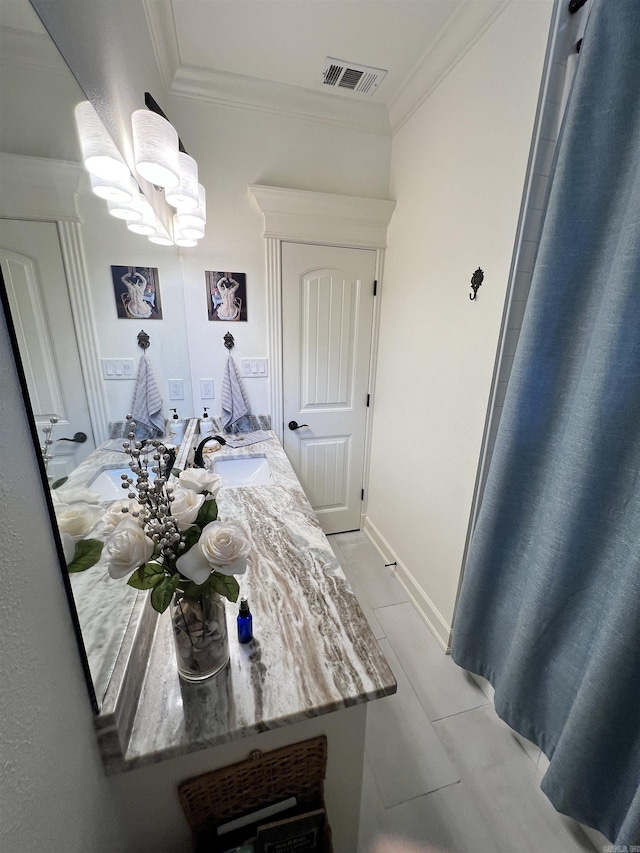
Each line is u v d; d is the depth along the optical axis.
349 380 2.26
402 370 1.93
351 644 0.74
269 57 1.46
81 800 0.47
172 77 1.54
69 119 0.58
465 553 1.48
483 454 1.34
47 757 0.41
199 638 0.62
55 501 0.46
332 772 0.77
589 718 0.86
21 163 0.42
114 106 0.81
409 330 1.83
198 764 0.64
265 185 1.76
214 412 2.06
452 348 1.48
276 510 1.25
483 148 1.24
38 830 0.38
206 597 0.61
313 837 0.70
